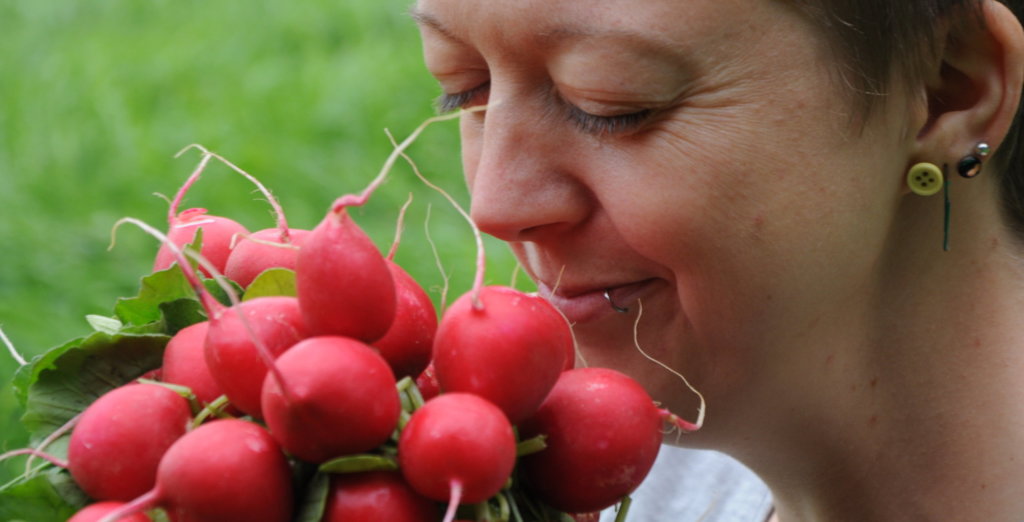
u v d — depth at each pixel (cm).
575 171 148
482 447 119
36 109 653
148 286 147
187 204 540
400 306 137
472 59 155
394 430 128
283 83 657
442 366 130
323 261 125
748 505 223
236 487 119
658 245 147
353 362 120
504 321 128
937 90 157
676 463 236
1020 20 164
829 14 142
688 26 138
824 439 175
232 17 784
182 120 625
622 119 144
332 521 123
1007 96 153
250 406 128
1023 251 173
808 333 160
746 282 150
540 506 139
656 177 144
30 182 561
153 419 128
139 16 830
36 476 130
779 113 143
